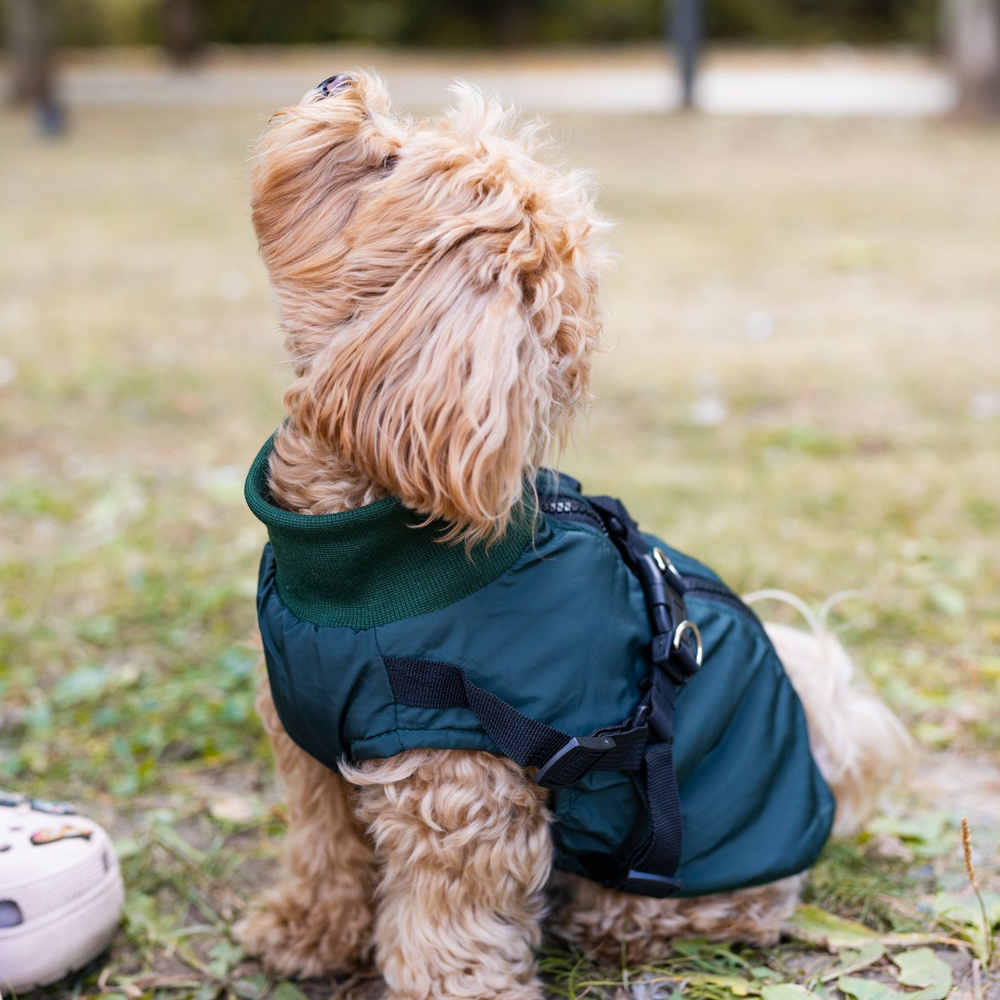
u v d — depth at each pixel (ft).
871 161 35.55
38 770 8.14
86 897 6.04
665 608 5.63
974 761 8.15
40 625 10.14
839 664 7.02
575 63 73.10
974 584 10.61
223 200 31.65
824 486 12.82
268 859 7.38
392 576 5.08
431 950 5.58
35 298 21.62
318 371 4.72
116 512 12.38
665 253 24.79
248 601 10.67
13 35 52.95
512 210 4.61
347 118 4.72
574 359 4.82
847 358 17.53
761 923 6.26
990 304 20.29
